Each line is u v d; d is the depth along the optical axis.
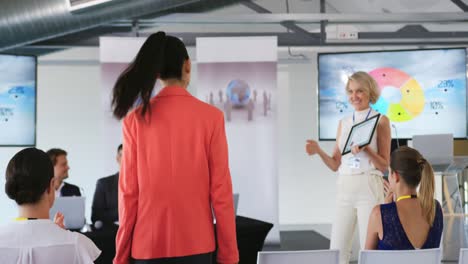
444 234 7.54
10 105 8.73
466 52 9.09
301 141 11.58
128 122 2.65
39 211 2.38
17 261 2.30
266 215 7.95
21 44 8.38
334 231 4.99
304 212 11.60
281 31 9.63
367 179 4.88
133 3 7.87
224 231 2.62
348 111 9.18
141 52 2.65
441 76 9.13
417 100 9.19
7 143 8.72
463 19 9.06
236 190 7.95
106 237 4.60
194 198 2.60
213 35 9.56
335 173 11.62
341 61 9.24
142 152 2.61
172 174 2.59
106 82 7.80
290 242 9.46
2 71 8.69
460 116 9.12
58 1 7.83
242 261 4.57
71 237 2.35
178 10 9.23
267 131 7.96
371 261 3.12
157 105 2.64
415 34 9.57
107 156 7.78
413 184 3.32
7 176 2.35
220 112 2.70
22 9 7.89
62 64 10.98
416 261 3.13
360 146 4.81
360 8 9.74
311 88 11.50
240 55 7.97
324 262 3.12
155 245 2.56
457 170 7.21
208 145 2.64
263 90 7.96
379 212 3.33
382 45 9.65
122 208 2.62
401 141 9.26
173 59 2.68
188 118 2.63
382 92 9.23
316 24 9.60
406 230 3.28
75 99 11.09
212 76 7.98
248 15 9.20
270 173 7.96
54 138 11.03
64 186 6.66
